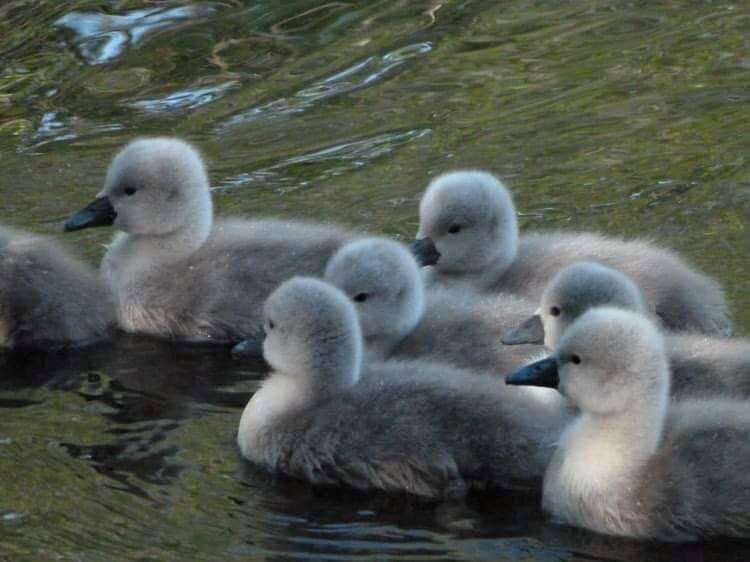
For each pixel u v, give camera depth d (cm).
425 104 1884
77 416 1305
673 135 1770
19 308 1441
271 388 1235
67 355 1436
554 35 2055
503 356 1286
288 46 2052
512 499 1156
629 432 1112
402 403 1173
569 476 1126
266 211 1650
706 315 1370
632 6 2138
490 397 1170
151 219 1498
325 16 2133
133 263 1504
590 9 2131
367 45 2047
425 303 1352
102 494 1172
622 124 1805
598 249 1427
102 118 1891
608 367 1110
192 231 1504
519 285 1433
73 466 1216
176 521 1135
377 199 1667
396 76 1961
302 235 1507
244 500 1165
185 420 1295
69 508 1153
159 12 2148
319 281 1235
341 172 1733
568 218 1611
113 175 1507
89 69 2003
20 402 1336
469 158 1747
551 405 1223
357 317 1227
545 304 1262
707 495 1081
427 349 1300
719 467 1084
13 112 1911
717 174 1680
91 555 1089
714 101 1845
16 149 1823
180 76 1983
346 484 1184
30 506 1156
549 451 1161
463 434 1155
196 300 1464
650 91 1880
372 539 1112
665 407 1115
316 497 1172
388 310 1320
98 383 1374
